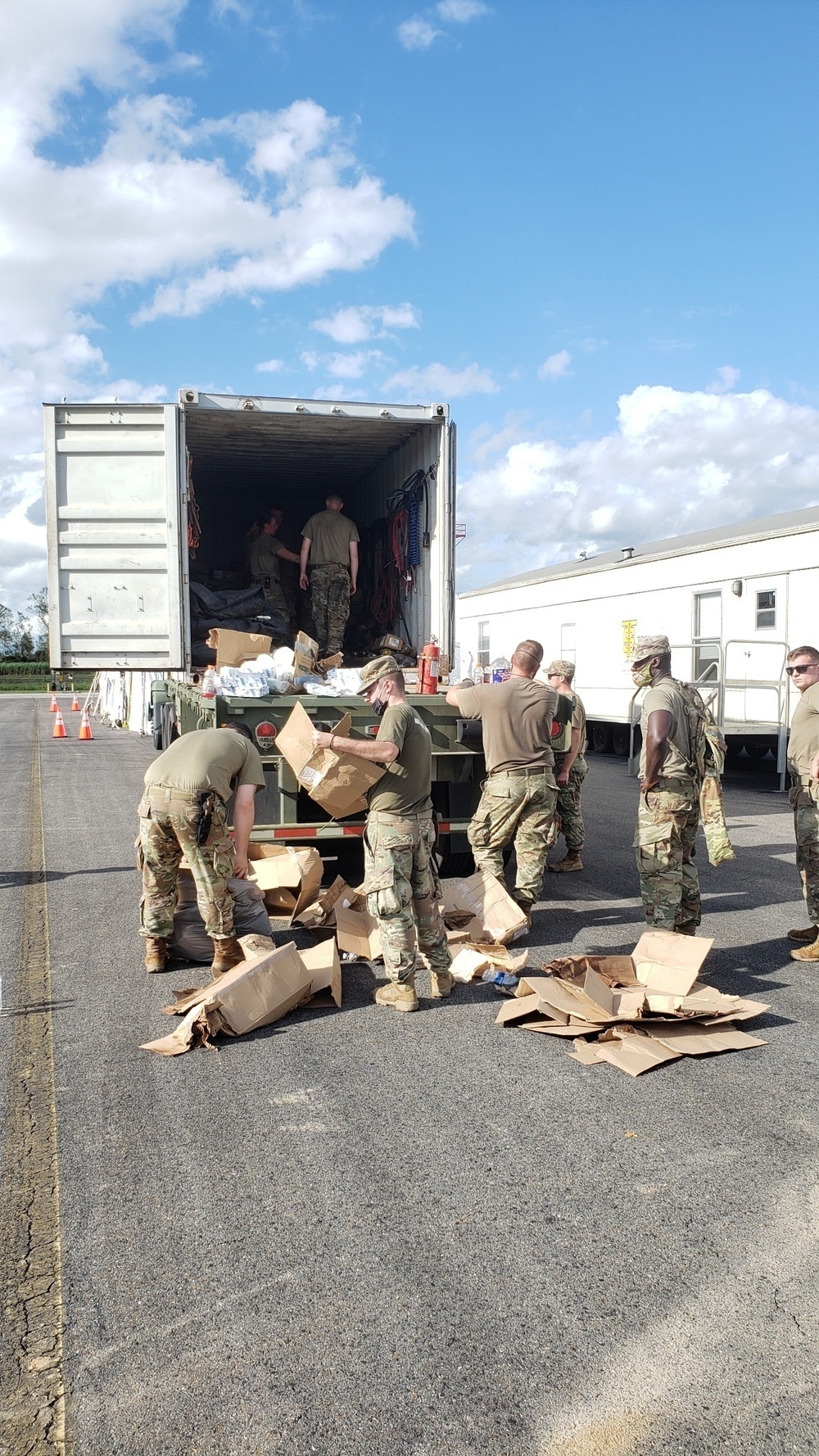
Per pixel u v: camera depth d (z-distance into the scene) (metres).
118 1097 3.60
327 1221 2.78
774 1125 3.36
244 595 8.48
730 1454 1.97
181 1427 2.04
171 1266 2.58
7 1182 3.01
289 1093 3.62
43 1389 2.16
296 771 4.61
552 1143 3.24
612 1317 2.37
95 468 6.74
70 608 6.75
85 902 6.57
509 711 5.38
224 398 6.84
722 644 12.57
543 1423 2.04
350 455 8.90
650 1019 4.20
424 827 4.52
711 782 5.09
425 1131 3.33
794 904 6.46
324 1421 2.05
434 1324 2.34
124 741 19.78
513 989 4.71
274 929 5.73
